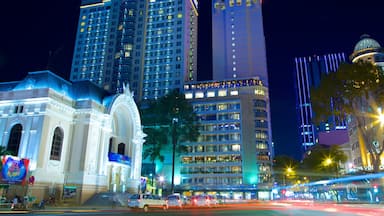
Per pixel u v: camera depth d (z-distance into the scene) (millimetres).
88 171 42406
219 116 102688
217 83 107625
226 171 95312
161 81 113938
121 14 126062
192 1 134250
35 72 44094
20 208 29156
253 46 125688
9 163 33750
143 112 75938
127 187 52125
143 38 121625
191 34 128625
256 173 93250
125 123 55531
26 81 42594
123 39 121062
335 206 39625
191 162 98375
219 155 97625
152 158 71938
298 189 100625
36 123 39281
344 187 67562
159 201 34531
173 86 111938
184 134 73812
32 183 34531
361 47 94938
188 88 109312
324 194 81062
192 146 100438
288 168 90562
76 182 41125
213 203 44312
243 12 131750
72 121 44594
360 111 42844
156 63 117188
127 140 54781
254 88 103812
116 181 51156
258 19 129875
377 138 55812
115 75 117000
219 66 126250
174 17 122688
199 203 41531
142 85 115500
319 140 109750
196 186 94438
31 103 40500
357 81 39969
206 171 96562
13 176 34031
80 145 43000
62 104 42219
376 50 91250
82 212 27562
